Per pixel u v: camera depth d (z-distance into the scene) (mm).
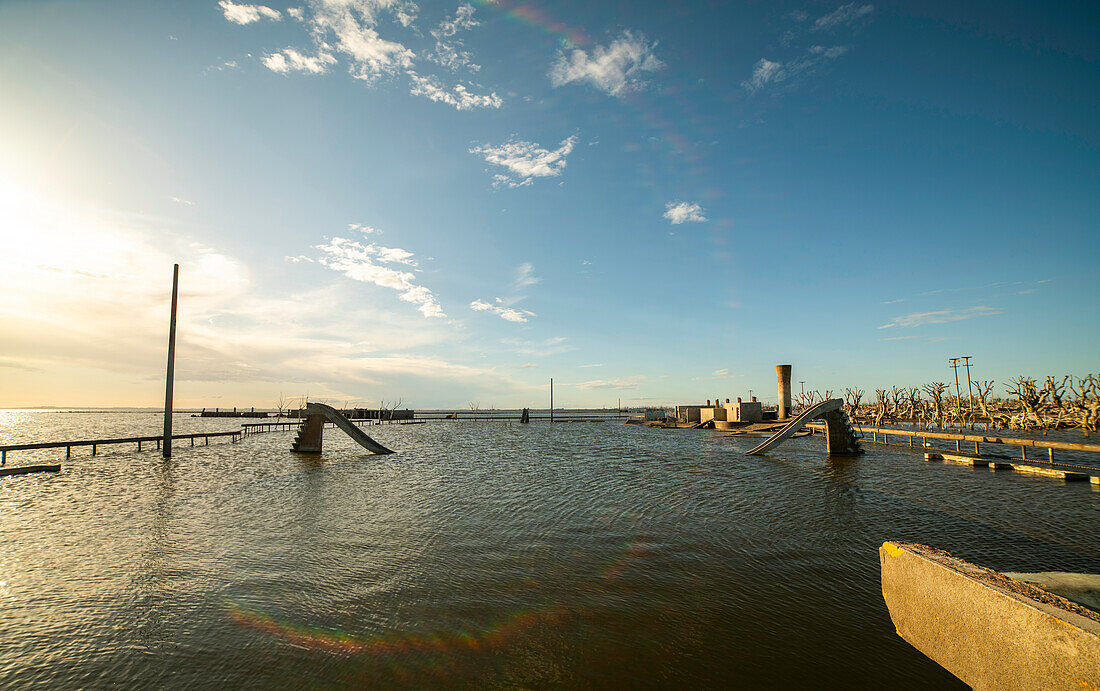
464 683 6461
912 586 7070
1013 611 5094
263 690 6262
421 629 7953
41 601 8906
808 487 21375
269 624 8094
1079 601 6488
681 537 13367
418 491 20781
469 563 11156
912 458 32625
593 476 25516
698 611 8617
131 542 12594
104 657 7031
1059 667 4484
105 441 33875
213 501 18172
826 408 34469
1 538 12938
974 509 16484
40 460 31328
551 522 15109
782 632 7812
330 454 37594
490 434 68188
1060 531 13562
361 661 6980
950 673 6293
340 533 13680
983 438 30172
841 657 7016
